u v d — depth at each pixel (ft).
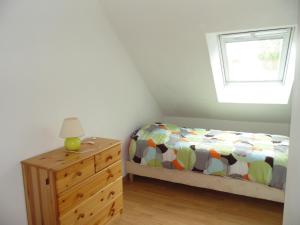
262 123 12.24
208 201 9.28
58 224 5.90
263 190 8.25
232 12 7.68
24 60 6.29
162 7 8.24
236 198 9.46
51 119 7.18
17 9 6.05
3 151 5.94
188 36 9.00
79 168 6.36
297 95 5.99
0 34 5.71
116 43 9.98
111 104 9.86
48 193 5.90
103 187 7.27
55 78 7.24
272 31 8.91
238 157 8.54
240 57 10.80
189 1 7.76
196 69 10.38
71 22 7.70
